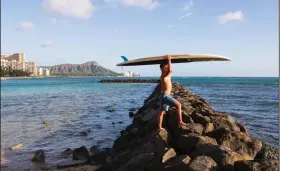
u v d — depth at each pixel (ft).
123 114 81.15
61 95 162.71
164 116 32.55
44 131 57.47
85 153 37.06
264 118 69.05
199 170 19.24
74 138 50.88
